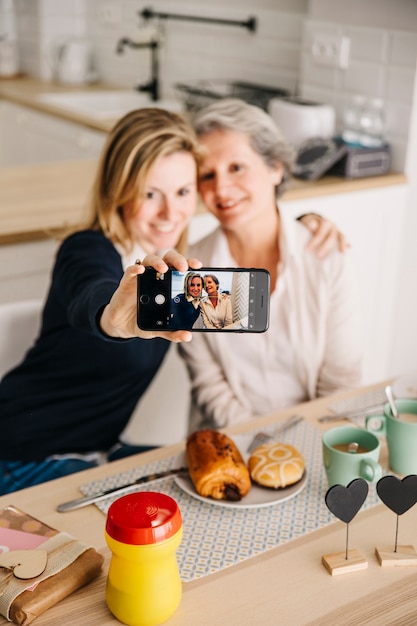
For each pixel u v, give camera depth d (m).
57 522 1.11
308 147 2.60
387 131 2.67
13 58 4.35
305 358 1.79
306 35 2.87
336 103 2.82
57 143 3.45
